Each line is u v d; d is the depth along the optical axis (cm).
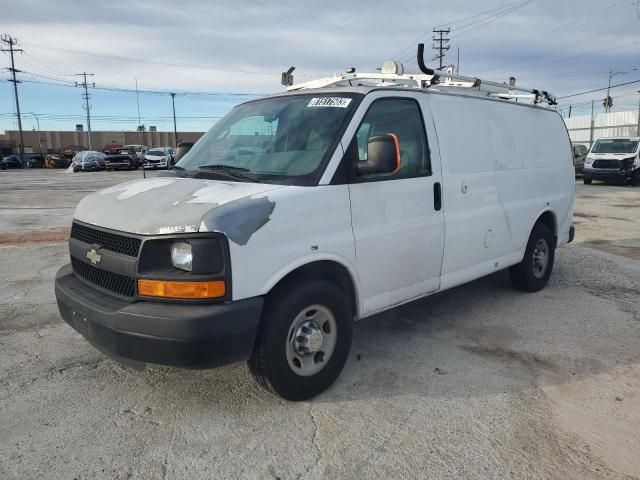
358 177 388
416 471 298
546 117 639
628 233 1044
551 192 630
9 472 296
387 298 421
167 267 327
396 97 430
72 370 421
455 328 513
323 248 362
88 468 299
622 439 328
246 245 321
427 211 445
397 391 387
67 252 866
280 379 351
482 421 348
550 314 554
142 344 316
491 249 531
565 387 394
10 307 577
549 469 300
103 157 4078
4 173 3956
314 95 427
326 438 328
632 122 3522
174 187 377
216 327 310
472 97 516
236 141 438
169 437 329
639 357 448
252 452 314
